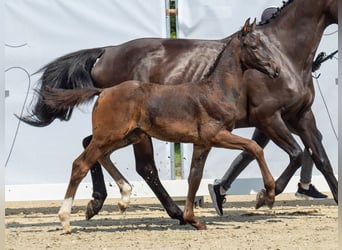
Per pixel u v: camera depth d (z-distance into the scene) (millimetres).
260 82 12211
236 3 14328
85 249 10031
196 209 14359
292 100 12297
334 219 12508
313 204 14922
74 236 11055
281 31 12555
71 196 11273
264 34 12555
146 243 10414
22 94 14086
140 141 11922
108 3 14250
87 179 14398
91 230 11648
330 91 14555
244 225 11938
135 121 11141
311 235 10859
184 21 14328
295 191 14625
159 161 14375
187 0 14328
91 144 11195
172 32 14547
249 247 10000
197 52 12508
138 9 14297
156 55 12531
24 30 14078
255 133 13445
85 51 12734
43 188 14062
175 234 11109
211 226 11898
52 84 12586
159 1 14328
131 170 14352
